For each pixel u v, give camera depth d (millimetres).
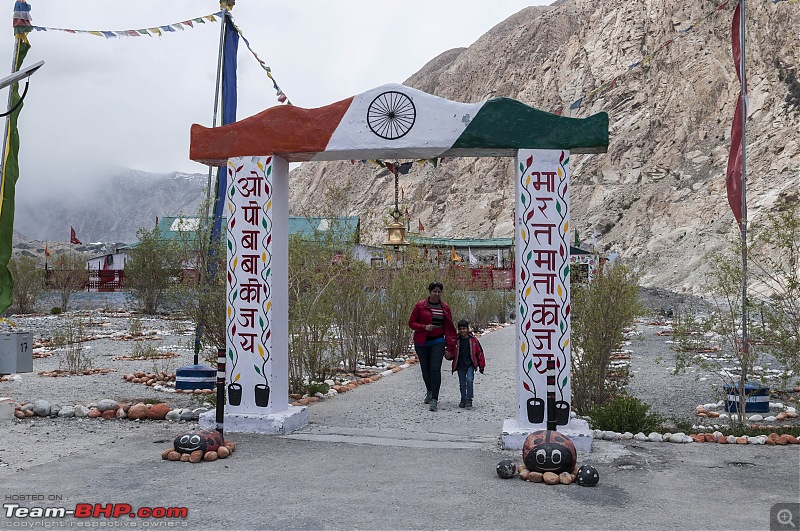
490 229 92000
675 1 89062
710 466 6918
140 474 6441
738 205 10484
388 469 6723
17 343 8859
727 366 15336
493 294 30391
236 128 8680
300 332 11711
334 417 9766
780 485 6250
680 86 82000
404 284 17484
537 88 104375
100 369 14656
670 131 80188
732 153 10594
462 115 8102
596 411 9109
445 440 8172
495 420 9719
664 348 19875
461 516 5309
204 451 7035
